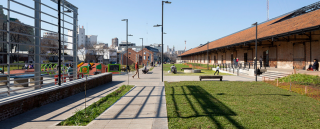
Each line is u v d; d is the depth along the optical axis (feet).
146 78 65.41
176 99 29.37
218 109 23.34
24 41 85.25
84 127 16.81
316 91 35.35
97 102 26.78
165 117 20.07
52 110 22.71
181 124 17.78
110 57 267.80
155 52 428.56
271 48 86.48
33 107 23.17
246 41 79.92
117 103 26.86
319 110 23.30
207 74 84.48
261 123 18.25
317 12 59.41
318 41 61.21
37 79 30.83
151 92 36.42
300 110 23.24
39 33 29.71
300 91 35.73
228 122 18.42
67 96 31.17
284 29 63.52
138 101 28.22
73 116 19.88
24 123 17.93
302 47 68.08
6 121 18.49
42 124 17.65
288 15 84.33
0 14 58.34
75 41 40.65
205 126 17.29
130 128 16.67
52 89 26.76
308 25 51.52
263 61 93.09
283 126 17.63
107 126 17.16
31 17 26.68
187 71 95.09
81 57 235.61
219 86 43.91
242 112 22.04
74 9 40.52
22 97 21.24
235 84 47.70
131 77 69.56
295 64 71.31
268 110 23.04
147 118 19.70
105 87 43.57
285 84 44.50
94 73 72.59
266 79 60.49
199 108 23.82
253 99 29.40
